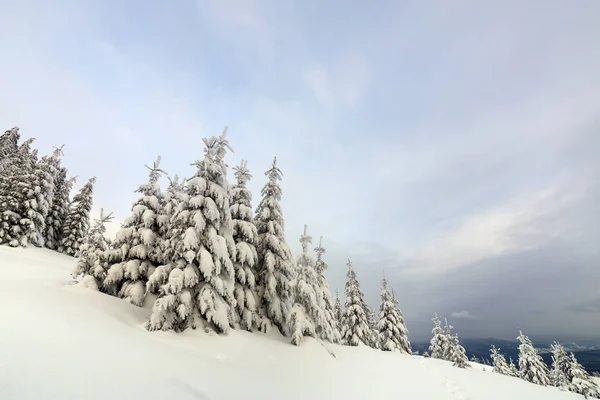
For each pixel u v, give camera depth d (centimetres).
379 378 1438
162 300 1250
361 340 3697
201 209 1532
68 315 930
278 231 2156
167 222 1941
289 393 875
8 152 4741
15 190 3303
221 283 1447
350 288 3934
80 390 471
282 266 2053
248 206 2091
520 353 4350
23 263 2358
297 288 1959
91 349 684
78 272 1653
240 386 802
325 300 2672
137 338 979
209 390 688
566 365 3972
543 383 3966
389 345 3884
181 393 604
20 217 3216
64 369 526
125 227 1845
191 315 1373
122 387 534
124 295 1648
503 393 1605
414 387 1363
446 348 4441
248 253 1825
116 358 680
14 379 437
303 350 1655
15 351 531
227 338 1348
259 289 2005
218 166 1614
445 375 1861
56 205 4000
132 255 1750
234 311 1644
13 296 966
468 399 1333
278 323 2008
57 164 3612
